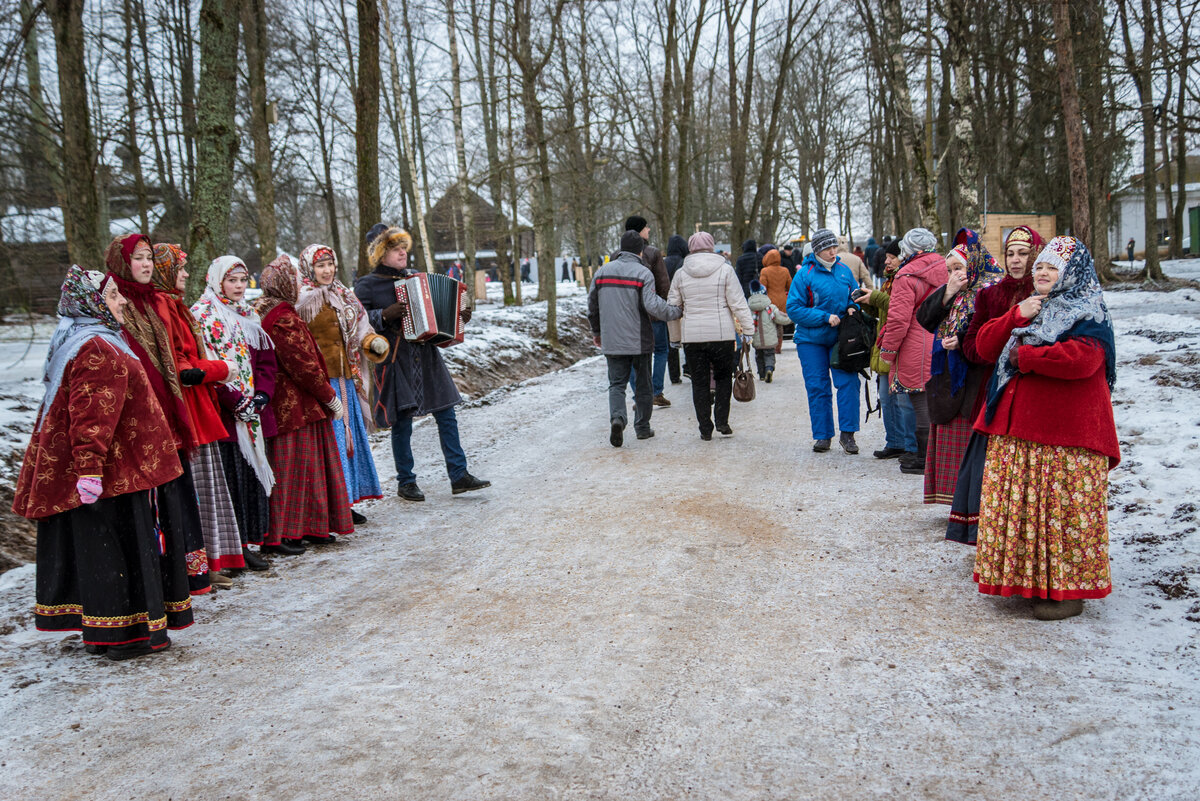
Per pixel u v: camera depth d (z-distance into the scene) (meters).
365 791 2.68
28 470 3.71
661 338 10.31
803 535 5.18
